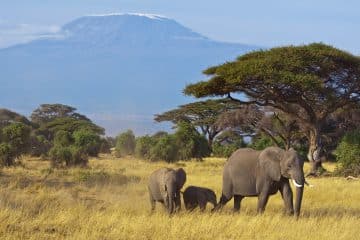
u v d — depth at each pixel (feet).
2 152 110.42
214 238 40.24
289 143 149.79
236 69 112.88
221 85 118.01
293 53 116.67
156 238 39.32
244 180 54.60
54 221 42.50
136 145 158.51
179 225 42.42
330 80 121.49
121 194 67.26
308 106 119.55
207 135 198.08
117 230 40.37
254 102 124.06
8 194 58.75
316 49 116.16
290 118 142.92
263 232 42.45
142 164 131.23
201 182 82.69
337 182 89.76
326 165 150.92
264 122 151.94
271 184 53.06
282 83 111.75
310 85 111.14
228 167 56.18
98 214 45.42
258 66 111.45
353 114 142.10
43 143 153.79
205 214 48.96
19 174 89.04
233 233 41.70
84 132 163.32
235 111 156.76
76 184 76.74
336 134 150.41
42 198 57.26
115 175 86.22
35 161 131.03
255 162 54.29
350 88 120.88
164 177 53.57
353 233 42.63
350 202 65.62
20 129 127.65
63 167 111.45
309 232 42.73
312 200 66.33
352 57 115.55
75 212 46.16
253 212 53.26
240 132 193.06
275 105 124.16
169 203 52.24
